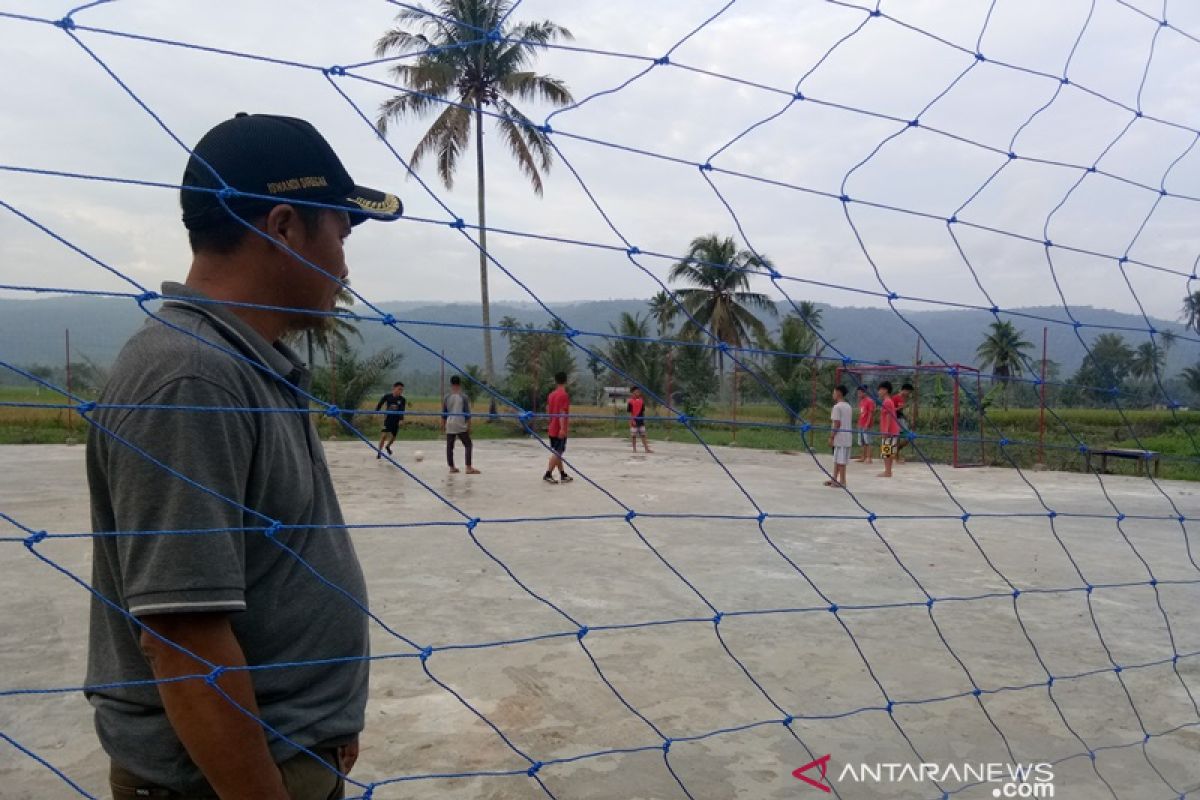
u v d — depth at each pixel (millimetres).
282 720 1167
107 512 1109
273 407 1118
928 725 3357
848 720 3391
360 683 1303
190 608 964
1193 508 9945
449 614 4664
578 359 23141
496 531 7262
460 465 13086
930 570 6066
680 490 10336
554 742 3133
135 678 1130
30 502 8586
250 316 1182
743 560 6262
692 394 22219
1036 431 13500
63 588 5141
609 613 4742
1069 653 4234
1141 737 3291
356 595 1278
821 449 17562
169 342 1024
